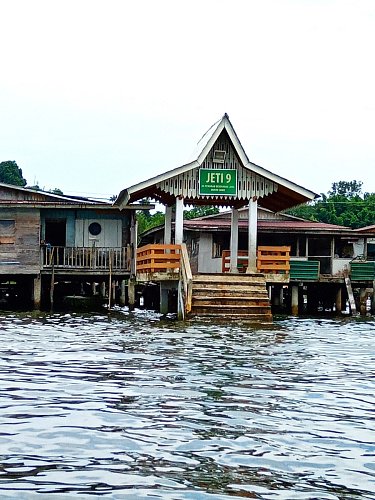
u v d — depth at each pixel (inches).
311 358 502.0
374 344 619.8
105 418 292.2
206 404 323.0
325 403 333.4
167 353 508.7
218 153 956.6
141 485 206.2
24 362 457.4
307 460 235.6
